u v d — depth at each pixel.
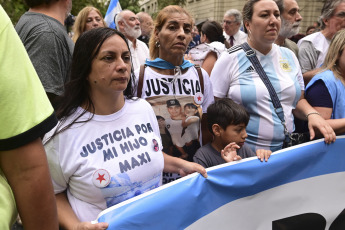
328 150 1.88
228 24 5.65
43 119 0.89
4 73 0.83
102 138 1.33
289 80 2.20
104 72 1.28
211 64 3.70
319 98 2.14
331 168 1.87
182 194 1.42
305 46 3.19
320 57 3.14
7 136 0.84
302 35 5.48
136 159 1.36
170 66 1.91
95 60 1.29
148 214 1.30
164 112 1.87
